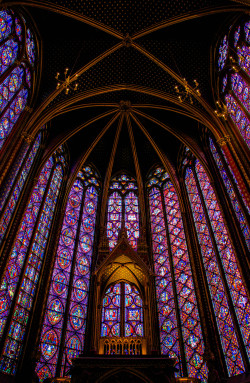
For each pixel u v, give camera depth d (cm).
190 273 1343
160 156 1764
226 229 1202
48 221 1444
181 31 1359
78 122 1688
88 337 1241
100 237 1548
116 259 1316
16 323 1059
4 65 1121
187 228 1472
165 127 1664
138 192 1820
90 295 1372
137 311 1320
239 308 1059
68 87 1450
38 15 1289
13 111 1205
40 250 1320
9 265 1095
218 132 1314
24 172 1295
